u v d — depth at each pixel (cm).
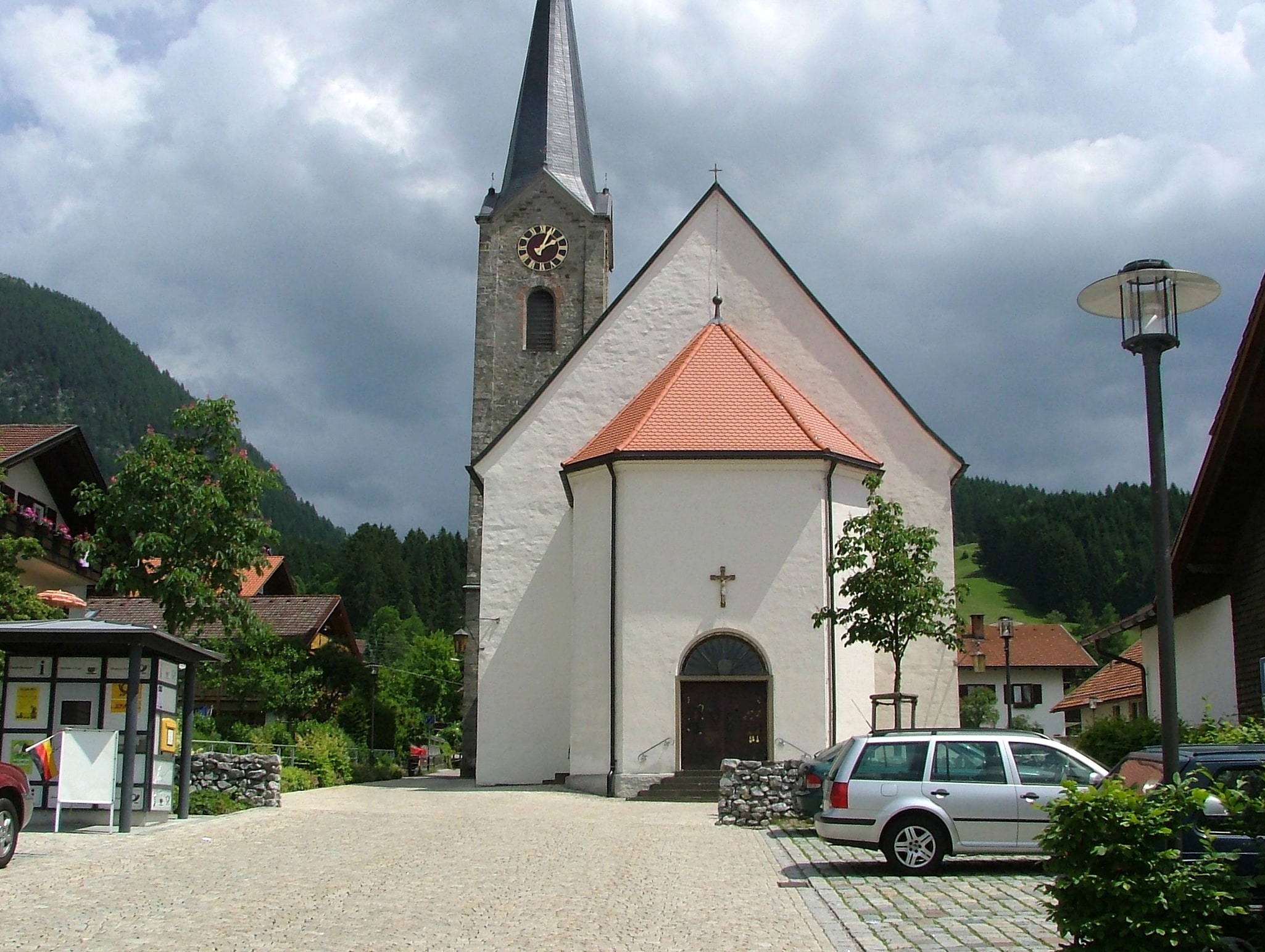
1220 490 1870
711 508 2797
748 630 2742
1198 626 2338
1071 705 4834
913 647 3103
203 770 2236
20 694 1842
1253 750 1082
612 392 3406
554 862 1519
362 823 1955
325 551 14075
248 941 990
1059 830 852
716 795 2638
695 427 2895
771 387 3030
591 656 2844
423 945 988
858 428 3253
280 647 3984
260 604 4800
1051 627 8512
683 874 1438
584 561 2911
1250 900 845
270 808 2222
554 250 4425
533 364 4353
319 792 2952
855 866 1510
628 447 2827
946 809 1441
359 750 4072
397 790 3064
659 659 2734
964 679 8338
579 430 3397
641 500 2811
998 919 1132
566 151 4594
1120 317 1016
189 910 1124
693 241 3441
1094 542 11650
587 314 4381
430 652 7894
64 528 3803
